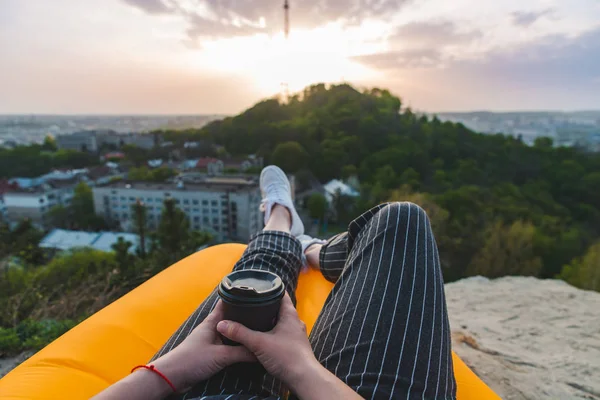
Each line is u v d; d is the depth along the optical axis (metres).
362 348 0.78
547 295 2.93
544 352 2.07
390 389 0.71
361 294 0.89
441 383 0.76
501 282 3.34
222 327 0.73
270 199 2.22
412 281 0.89
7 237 17.08
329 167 51.44
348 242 1.25
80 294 3.97
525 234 18.58
